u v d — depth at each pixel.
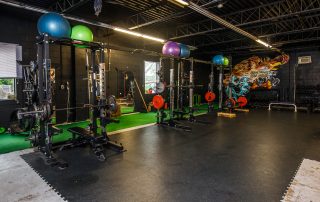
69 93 6.71
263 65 11.60
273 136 4.96
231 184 2.60
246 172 2.95
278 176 2.81
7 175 2.85
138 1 5.00
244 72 12.28
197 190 2.46
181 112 6.91
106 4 5.19
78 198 2.29
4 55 5.39
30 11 5.38
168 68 10.56
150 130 5.59
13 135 4.92
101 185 2.58
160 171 2.99
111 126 6.08
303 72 10.41
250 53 11.57
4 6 5.04
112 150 3.91
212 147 4.11
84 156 3.60
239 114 8.62
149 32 7.98
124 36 8.16
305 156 3.58
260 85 11.72
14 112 4.89
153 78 9.89
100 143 3.91
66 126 6.10
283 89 10.97
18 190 2.46
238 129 5.73
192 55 11.70
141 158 3.51
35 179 2.74
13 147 4.05
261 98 11.33
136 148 4.04
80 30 3.86
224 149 3.99
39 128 3.63
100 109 4.02
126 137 4.86
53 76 5.92
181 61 6.73
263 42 7.98
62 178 2.77
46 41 3.24
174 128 5.83
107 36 7.52
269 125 6.29
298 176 2.81
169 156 3.61
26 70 4.28
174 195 2.35
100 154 3.47
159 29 7.84
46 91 3.33
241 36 8.87
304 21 6.97
